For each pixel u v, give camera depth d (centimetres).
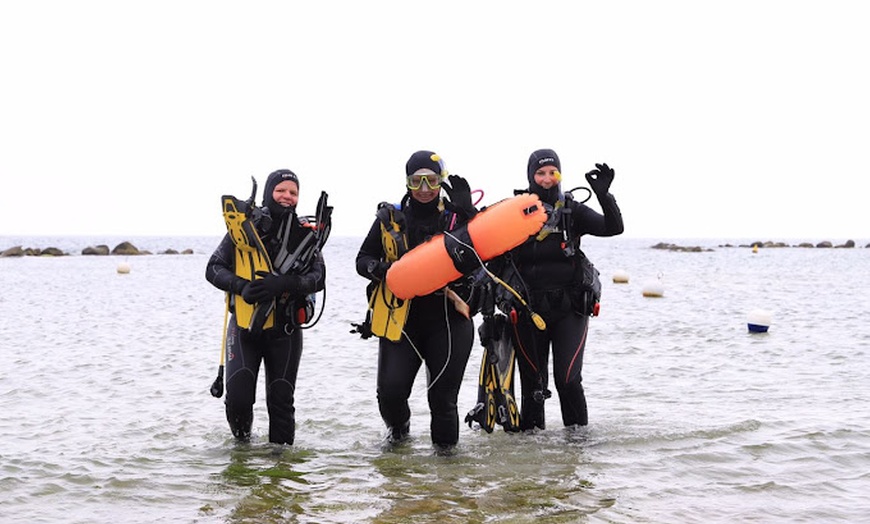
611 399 767
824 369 936
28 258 6353
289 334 562
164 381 872
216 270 550
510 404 585
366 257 559
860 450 556
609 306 1925
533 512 433
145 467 528
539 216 532
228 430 634
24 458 544
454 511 435
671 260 6456
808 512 433
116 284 2942
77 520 424
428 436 615
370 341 1224
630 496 461
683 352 1103
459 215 543
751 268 4709
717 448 567
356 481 494
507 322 594
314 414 700
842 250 11431
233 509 441
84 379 883
